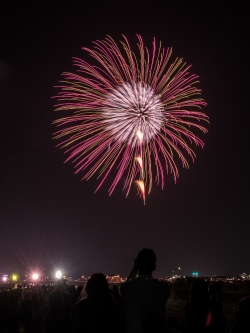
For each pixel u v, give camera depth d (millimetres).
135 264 6293
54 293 9984
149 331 5141
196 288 5918
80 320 5867
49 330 9797
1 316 21547
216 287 7934
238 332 4668
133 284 5973
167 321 6371
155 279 6078
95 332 5793
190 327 5688
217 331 5551
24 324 20297
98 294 6004
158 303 5879
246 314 4688
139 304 5836
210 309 5695
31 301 22875
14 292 29031
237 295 32219
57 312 9852
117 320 6062
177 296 44750
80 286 15562
